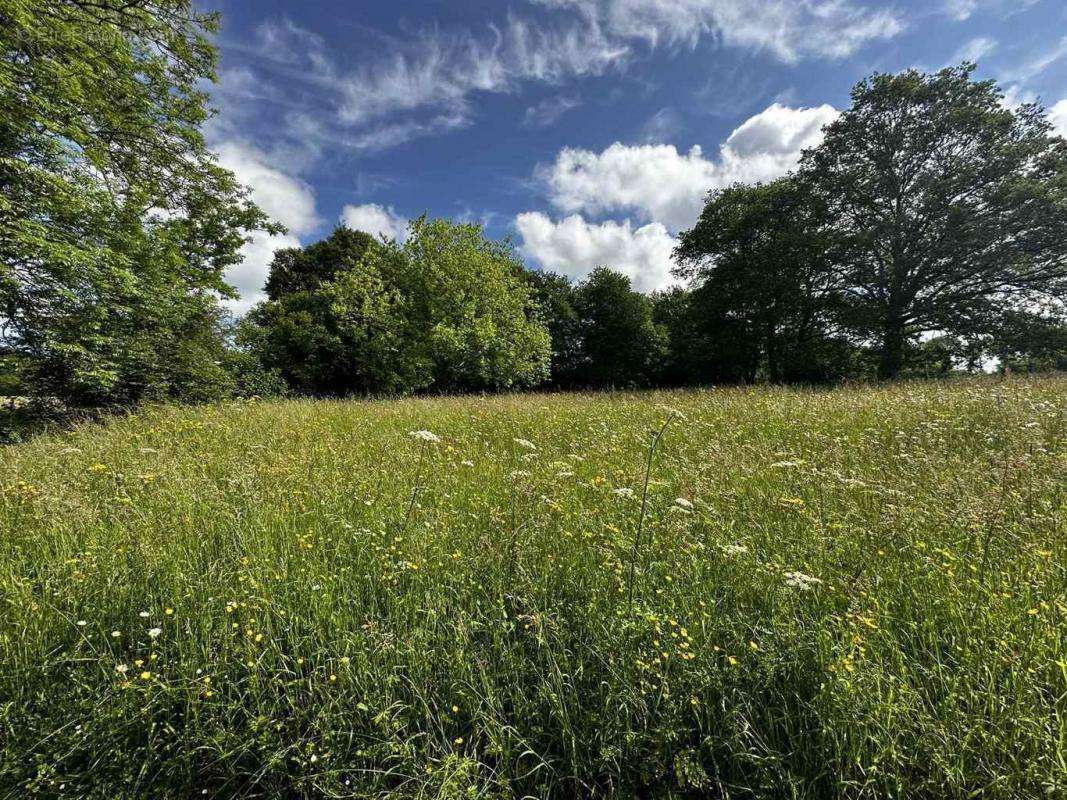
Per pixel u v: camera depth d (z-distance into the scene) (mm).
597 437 6086
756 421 6656
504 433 6703
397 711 1780
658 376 37906
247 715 1763
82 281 8867
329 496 3645
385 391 23188
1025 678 1600
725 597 2268
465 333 22328
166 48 11438
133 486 3896
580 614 2223
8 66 7859
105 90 10156
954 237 19797
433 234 23641
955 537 2617
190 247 14219
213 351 12898
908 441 4930
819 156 24188
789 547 2645
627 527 3057
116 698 1740
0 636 1947
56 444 6066
